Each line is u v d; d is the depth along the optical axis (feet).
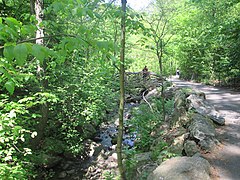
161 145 21.42
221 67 55.42
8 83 5.44
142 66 70.03
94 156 29.22
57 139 28.12
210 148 17.78
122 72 16.99
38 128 23.17
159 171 13.43
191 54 75.82
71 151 28.43
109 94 34.09
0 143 14.87
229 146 18.49
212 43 57.41
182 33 43.68
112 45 6.12
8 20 5.07
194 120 21.26
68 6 7.27
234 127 22.65
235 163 15.94
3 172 12.49
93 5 11.99
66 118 27.71
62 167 26.58
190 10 48.88
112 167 25.59
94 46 6.21
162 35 28.30
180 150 18.66
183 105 27.94
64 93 24.75
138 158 20.65
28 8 27.96
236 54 46.47
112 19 16.87
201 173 13.02
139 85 58.29
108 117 41.11
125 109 44.29
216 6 47.47
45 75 21.84
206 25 49.78
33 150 23.32
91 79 27.22
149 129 27.61
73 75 26.66
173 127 25.52
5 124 12.25
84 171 25.94
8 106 13.16
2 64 5.52
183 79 90.27
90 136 33.78
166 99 38.37
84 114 26.68
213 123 23.02
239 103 33.91
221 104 33.47
